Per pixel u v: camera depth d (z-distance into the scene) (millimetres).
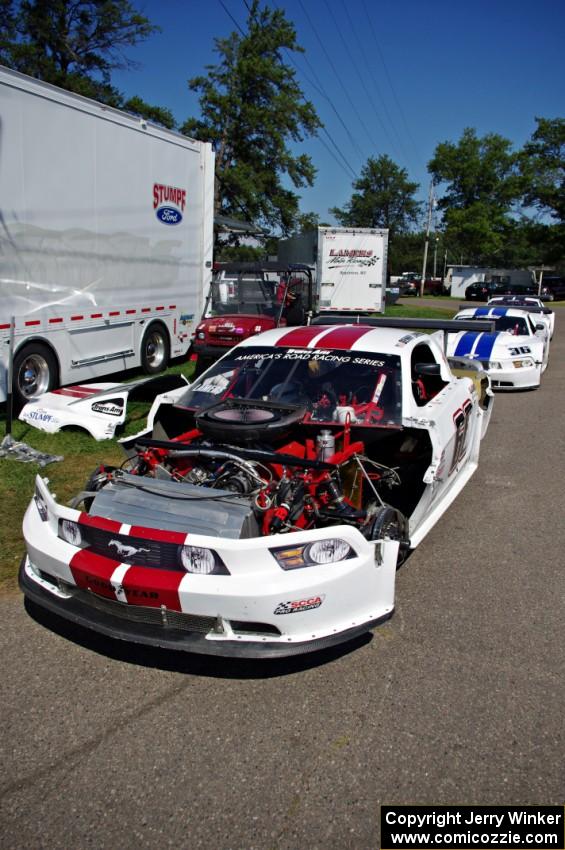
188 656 3436
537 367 11523
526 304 22031
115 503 3354
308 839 2299
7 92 7320
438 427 4449
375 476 4418
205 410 4086
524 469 6969
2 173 7379
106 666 3322
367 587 3137
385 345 4938
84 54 31422
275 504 3410
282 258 33594
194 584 2939
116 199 9344
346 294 25297
